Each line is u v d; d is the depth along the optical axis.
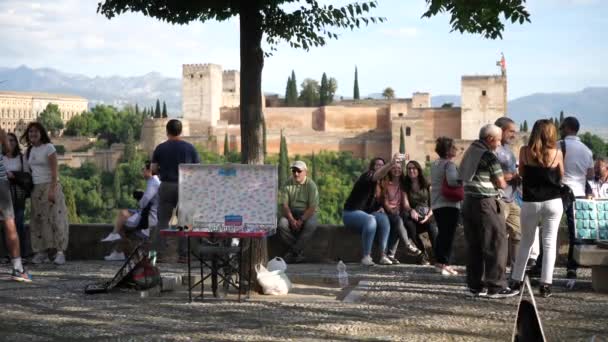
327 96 181.75
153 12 12.46
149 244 11.81
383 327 9.09
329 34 12.19
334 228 15.64
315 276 12.91
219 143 146.62
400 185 15.20
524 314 7.59
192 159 14.88
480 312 10.00
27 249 16.16
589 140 156.25
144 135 150.25
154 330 8.93
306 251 15.63
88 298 11.01
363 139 142.88
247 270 11.60
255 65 11.73
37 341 8.38
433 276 13.08
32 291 11.54
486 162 11.19
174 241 15.06
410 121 138.12
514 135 13.04
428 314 9.86
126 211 15.38
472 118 140.62
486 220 11.08
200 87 157.25
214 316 9.77
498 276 11.07
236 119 160.50
